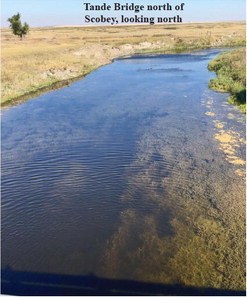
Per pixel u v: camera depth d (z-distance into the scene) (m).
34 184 11.59
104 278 7.38
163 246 8.27
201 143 14.64
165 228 8.97
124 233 8.87
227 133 15.81
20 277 7.49
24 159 13.62
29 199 10.69
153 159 13.20
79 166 12.84
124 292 6.95
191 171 12.05
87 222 9.44
